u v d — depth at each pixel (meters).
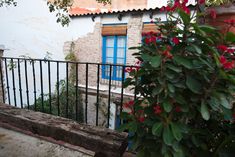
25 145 2.19
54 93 6.60
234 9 1.54
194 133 1.37
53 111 5.69
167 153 1.28
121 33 6.83
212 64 1.21
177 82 1.21
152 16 6.10
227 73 1.19
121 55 7.11
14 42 5.70
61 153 2.08
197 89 1.20
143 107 1.42
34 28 6.21
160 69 1.23
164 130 1.24
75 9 7.73
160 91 1.21
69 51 7.59
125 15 6.64
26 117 2.22
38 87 6.36
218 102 1.19
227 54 1.31
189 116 1.30
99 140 1.79
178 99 1.22
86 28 7.43
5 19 5.41
